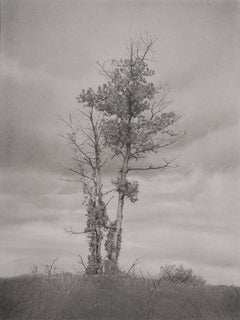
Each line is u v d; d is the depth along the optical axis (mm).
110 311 14430
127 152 25109
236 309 14586
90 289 16531
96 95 24812
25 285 14680
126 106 24938
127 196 24828
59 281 16766
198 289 18062
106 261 23141
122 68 25422
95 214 23938
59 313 13758
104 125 24797
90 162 24766
